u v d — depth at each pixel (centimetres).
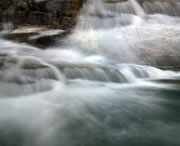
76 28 1123
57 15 1143
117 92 677
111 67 816
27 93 606
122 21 1196
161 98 628
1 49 956
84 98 615
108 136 411
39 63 756
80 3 1227
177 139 397
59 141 391
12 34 1072
